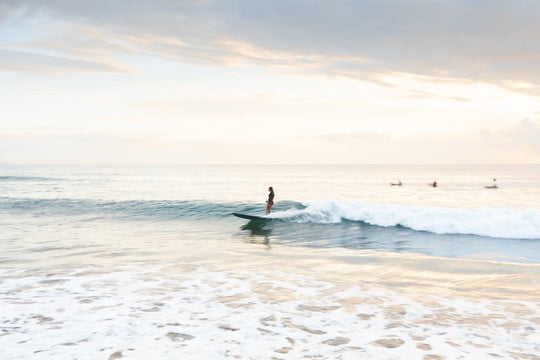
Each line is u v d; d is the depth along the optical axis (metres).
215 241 14.23
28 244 13.13
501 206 33.31
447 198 41.19
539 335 5.16
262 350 4.52
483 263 10.30
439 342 4.86
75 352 4.39
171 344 4.68
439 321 5.72
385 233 16.33
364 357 4.34
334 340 4.88
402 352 4.50
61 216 21.98
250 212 23.19
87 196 36.41
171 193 43.28
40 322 5.48
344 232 16.59
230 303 6.57
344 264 10.20
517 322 5.70
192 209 24.05
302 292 7.36
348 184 70.31
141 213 23.00
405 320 5.75
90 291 7.30
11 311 6.01
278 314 5.98
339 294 7.24
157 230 17.25
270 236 15.62
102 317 5.73
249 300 6.78
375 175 124.50
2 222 19.47
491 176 117.94
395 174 136.38
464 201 37.94
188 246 13.06
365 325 5.50
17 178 78.12
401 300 6.87
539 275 8.98
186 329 5.24
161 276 8.62
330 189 55.62
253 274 8.91
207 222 20.03
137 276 8.60
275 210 23.97
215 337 4.94
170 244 13.45
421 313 6.11
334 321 5.67
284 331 5.21
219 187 57.47
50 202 26.53
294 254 11.70
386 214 18.83
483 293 7.43
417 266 9.93
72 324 5.41
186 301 6.67
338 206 20.44
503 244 13.87
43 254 11.38
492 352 4.54
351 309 6.29
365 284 8.07
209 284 7.91
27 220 20.30
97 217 21.73
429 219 17.52
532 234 15.18
